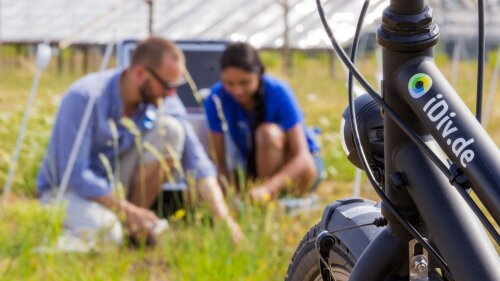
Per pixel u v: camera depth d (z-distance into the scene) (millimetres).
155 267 3906
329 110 11203
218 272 3613
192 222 4391
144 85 4371
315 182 5305
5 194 5066
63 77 22609
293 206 4578
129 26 15633
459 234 1489
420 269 1590
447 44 22500
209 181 4414
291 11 15211
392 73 1582
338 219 1947
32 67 24844
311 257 2031
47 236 3957
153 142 4484
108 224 4207
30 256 3840
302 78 20281
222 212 4305
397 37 1548
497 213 1414
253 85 4969
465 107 1506
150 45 4383
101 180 4328
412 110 1577
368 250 1647
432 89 1525
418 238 1548
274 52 27656
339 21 12492
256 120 5078
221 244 3814
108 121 4422
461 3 22328
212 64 5938
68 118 4383
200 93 5785
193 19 15133
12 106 10789
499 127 8375
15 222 4418
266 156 5012
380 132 1789
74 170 4312
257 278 3570
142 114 4484
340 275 1928
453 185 1484
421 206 1548
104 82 4449
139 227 4203
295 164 4953
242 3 15289
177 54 4414
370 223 1860
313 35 14969
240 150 5141
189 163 4496
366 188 5609
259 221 4023
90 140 4383
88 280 3553
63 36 17047
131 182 4555
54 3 18312
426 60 1562
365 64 21844
